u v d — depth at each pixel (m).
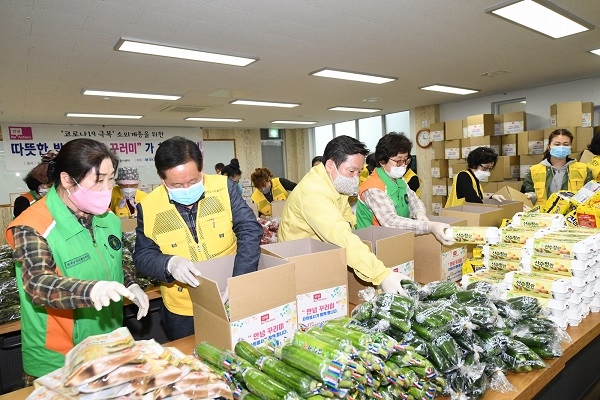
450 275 1.70
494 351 0.98
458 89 6.14
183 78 4.52
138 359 0.72
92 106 5.90
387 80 5.21
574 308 1.24
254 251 1.36
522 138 5.89
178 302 1.55
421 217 2.00
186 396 0.72
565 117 5.29
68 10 2.55
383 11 2.89
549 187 3.17
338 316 1.28
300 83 5.13
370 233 1.77
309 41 3.47
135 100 5.64
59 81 4.30
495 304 1.10
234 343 1.01
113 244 1.38
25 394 0.97
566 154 3.06
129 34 3.04
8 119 6.81
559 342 1.09
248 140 10.27
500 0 2.80
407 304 1.00
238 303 1.01
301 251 1.53
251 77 4.66
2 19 2.63
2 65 3.59
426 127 7.77
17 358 2.00
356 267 1.31
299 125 10.15
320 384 0.78
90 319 1.33
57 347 1.27
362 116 8.90
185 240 1.48
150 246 1.49
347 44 3.62
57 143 7.71
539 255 1.33
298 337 0.91
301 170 11.27
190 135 9.35
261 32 3.18
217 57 3.77
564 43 3.86
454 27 3.29
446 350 0.91
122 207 3.83
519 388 0.95
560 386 1.23
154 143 8.86
